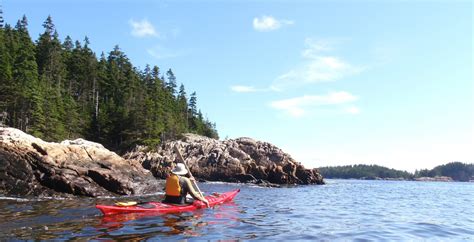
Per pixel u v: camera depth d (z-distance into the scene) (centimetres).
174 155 5262
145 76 8869
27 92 4747
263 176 4803
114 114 6159
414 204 2111
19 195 1731
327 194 2877
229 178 4775
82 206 1333
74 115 5503
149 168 4884
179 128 6819
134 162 2428
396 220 1273
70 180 1844
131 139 5797
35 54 6931
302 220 1175
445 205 2083
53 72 6725
